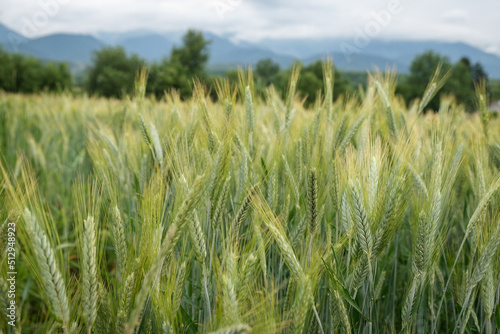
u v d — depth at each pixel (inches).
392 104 139.1
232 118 104.8
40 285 57.6
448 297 99.5
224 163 85.4
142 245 66.4
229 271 62.4
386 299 111.2
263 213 73.4
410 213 110.2
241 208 84.4
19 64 2292.1
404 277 119.1
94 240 58.9
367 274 81.5
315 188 76.2
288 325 66.2
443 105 147.9
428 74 2448.3
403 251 121.6
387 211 72.9
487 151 119.3
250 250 70.9
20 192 63.3
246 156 96.6
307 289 61.3
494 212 93.1
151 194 69.2
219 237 93.0
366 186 75.2
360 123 116.0
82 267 60.7
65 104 387.2
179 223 56.8
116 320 60.8
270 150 115.6
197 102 104.6
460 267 105.3
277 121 128.6
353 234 78.4
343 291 70.9
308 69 2031.3
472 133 155.2
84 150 219.6
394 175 76.5
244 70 118.2
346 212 79.6
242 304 65.1
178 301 70.7
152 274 50.6
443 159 94.4
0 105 343.0
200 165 89.4
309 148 107.3
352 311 78.7
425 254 73.7
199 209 89.1
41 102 448.5
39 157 226.8
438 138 103.7
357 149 111.4
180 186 72.1
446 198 87.7
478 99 132.0
